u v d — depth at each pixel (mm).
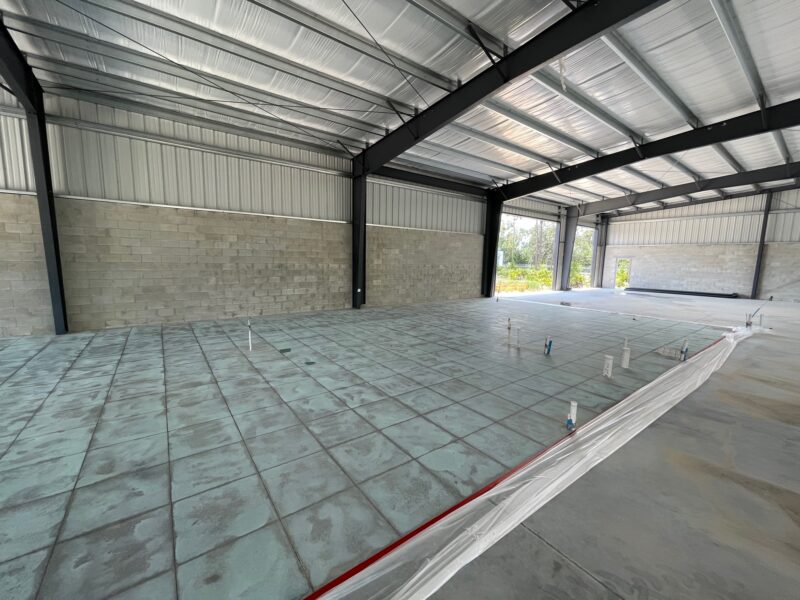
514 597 1615
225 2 4570
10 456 2732
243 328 7586
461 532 1999
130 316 7508
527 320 9250
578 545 1935
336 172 10102
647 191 14656
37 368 4797
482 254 14812
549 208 17406
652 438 3191
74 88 6555
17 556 1814
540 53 5098
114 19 4848
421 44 5410
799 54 5516
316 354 5680
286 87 6582
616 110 7383
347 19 4871
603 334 7570
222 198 8398
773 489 2479
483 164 11117
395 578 1698
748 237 15352
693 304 13195
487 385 4402
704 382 4703
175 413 3506
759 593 1669
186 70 5938
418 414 3562
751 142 9172
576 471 2637
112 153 7082
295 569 1749
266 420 3385
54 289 6523
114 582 1672
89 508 2178
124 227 7289
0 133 6066
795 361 5750
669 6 4613
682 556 1877
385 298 11844
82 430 3150
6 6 4605
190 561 1795
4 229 6184
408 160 10906
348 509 2191
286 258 9484
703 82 6348
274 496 2307
